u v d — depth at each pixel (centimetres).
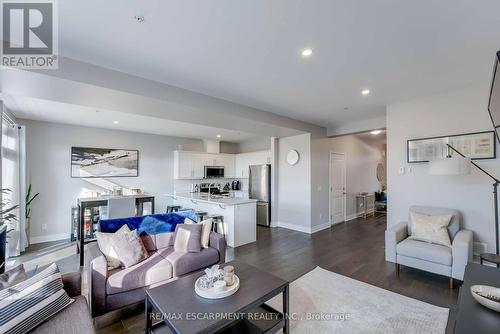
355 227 591
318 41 209
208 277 188
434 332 195
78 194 531
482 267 173
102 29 190
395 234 309
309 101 373
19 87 250
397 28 190
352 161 705
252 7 166
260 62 246
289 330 198
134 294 226
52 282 163
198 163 725
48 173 494
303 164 557
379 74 275
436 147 339
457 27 188
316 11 170
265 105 394
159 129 594
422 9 167
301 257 377
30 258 381
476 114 308
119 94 272
